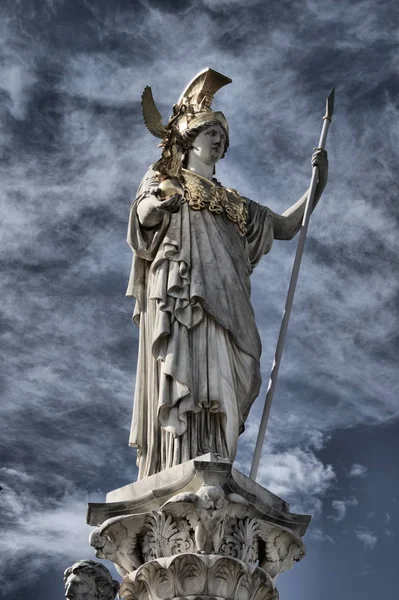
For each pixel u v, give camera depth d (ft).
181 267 64.64
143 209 65.41
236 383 63.82
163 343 63.57
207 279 64.80
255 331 65.10
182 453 61.26
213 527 57.72
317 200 71.61
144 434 63.77
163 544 58.59
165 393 62.23
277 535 60.18
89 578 58.75
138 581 58.85
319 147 71.56
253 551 59.26
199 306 63.87
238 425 63.00
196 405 62.08
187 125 69.62
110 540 59.77
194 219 66.54
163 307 63.82
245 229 68.59
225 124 70.23
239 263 66.54
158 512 58.95
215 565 57.31
